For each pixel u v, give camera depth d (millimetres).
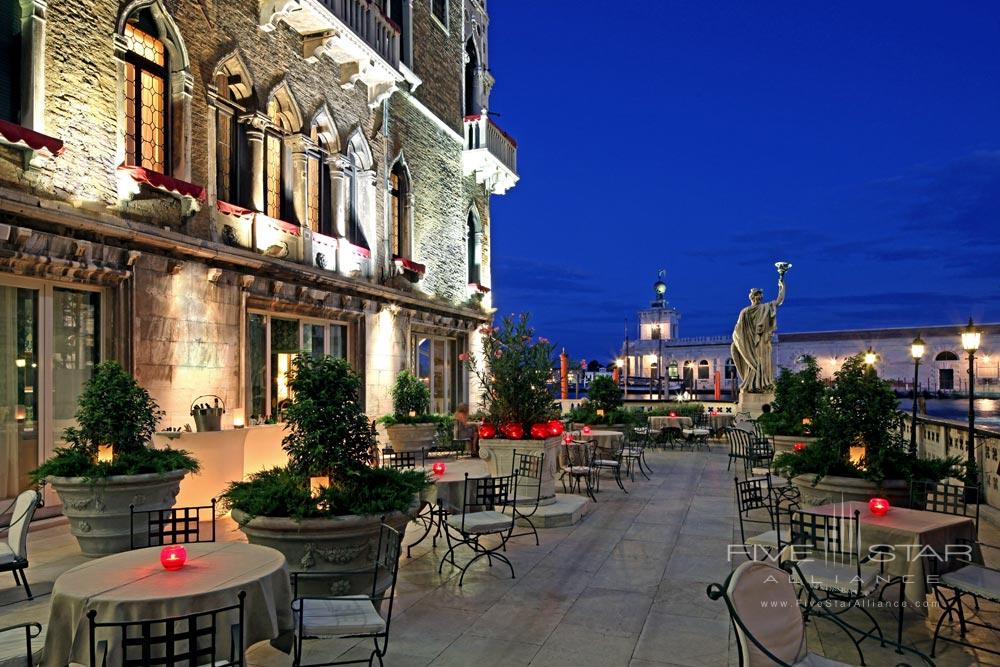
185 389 10398
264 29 12445
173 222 10273
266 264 12039
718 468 14461
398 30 16203
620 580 6559
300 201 13570
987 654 4820
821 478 6957
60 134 8672
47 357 8688
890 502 6777
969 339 9711
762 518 9312
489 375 10297
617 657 4797
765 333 21531
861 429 6957
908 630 5309
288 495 5246
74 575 3955
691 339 65562
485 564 7090
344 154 15055
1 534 7715
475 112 22875
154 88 10445
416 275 17766
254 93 12328
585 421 17016
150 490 7211
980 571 5109
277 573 4078
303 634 4027
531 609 5750
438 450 16391
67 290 8969
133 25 10102
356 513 5102
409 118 18188
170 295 10156
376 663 4660
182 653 3562
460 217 21141
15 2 8445
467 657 4793
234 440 9062
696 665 4668
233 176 12172
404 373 15812
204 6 11125
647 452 17578
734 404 24828
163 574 3965
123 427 7363
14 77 8406
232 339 11445
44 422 8656
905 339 55312
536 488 9406
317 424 5418
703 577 6648
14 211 7891
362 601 4617
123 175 9477
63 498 7074
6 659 3686
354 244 15812
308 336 14148
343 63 15031
